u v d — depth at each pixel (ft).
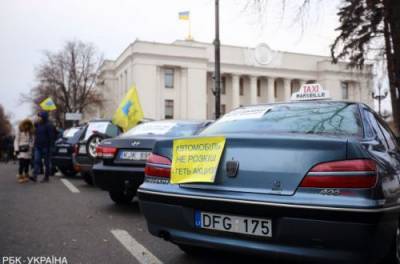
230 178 10.90
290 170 10.11
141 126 25.29
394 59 40.96
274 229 10.02
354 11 52.60
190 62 195.42
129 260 13.76
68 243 15.75
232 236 10.64
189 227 11.38
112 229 18.10
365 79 66.95
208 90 212.84
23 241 15.94
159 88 191.01
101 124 36.86
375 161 9.98
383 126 14.98
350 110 13.20
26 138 36.73
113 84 223.92
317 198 9.60
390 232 9.93
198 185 11.39
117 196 24.11
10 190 30.73
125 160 21.40
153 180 12.59
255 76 216.13
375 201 9.32
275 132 12.39
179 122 25.39
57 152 41.91
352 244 9.20
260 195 10.26
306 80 229.25
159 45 189.67
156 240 16.29
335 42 57.62
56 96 185.57
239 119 14.14
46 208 23.04
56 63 186.80
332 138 10.19
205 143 11.62
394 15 38.47
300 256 9.72
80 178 40.96
